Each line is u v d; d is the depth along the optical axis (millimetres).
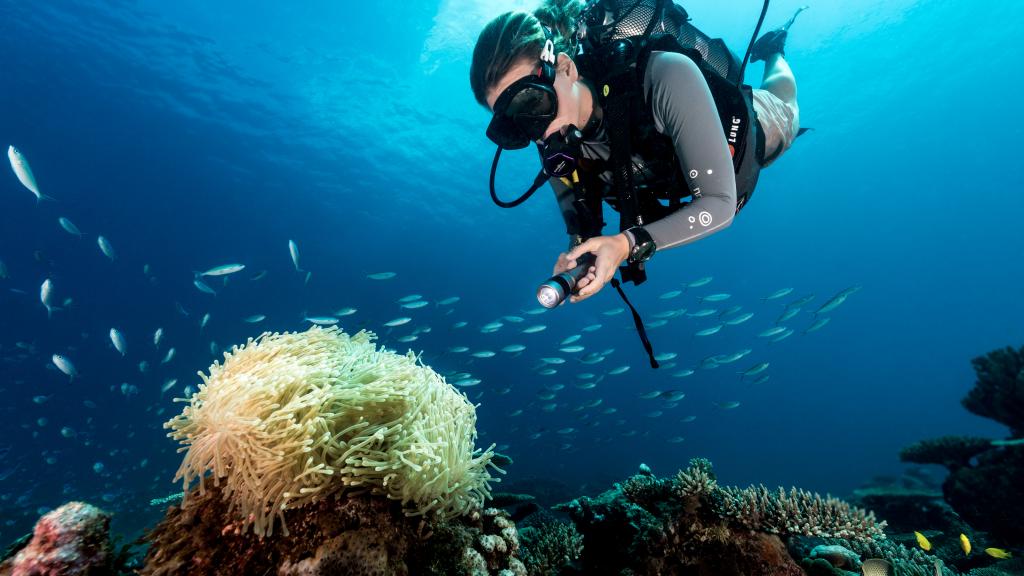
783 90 3176
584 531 4332
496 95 1995
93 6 26109
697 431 45844
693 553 3645
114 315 39188
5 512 13711
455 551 1938
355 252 47219
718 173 1775
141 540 1914
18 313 35406
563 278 1653
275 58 31031
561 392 43688
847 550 3607
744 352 12414
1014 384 7090
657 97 1930
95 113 32188
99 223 38562
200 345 38938
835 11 33375
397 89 34625
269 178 38875
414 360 2379
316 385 1886
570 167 2121
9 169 34500
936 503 7445
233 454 1719
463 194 44500
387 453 1796
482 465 2266
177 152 35594
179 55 29359
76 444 22016
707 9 33625
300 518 1688
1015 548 5941
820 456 40500
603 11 2223
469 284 52125
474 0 29609
